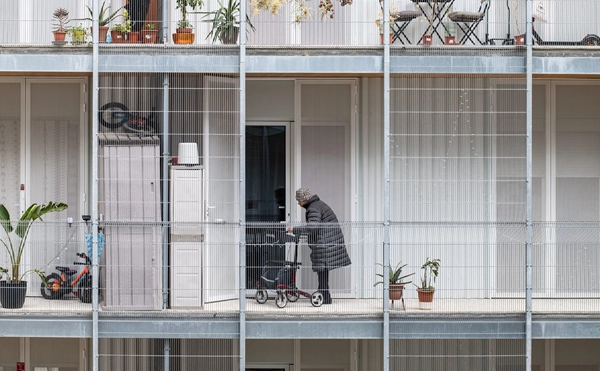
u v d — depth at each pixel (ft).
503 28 34.55
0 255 33.55
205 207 32.42
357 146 34.63
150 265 30.76
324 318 30.19
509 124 34.32
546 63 30.71
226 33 32.24
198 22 33.88
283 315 30.17
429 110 34.22
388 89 30.37
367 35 34.22
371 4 34.22
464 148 34.30
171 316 30.17
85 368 33.96
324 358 34.76
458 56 30.78
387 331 29.94
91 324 30.12
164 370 30.71
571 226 30.83
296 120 34.68
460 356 32.81
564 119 35.14
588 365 35.06
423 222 30.07
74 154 34.45
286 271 31.48
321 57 30.83
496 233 33.65
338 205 34.73
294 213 35.14
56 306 31.24
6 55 30.63
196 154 31.50
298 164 34.71
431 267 31.86
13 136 34.53
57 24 33.14
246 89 35.50
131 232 30.81
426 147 34.30
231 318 30.19
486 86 34.22
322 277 31.99
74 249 33.96
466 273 33.55
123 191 31.07
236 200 33.47
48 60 30.63
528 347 30.01
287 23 33.88
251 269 32.55
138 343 33.24
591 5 34.81
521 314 30.25
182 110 32.68
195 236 31.22
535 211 34.94
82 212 34.37
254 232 33.32
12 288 30.42
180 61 30.60
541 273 33.81
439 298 33.19
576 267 34.09
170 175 31.45
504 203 34.47
